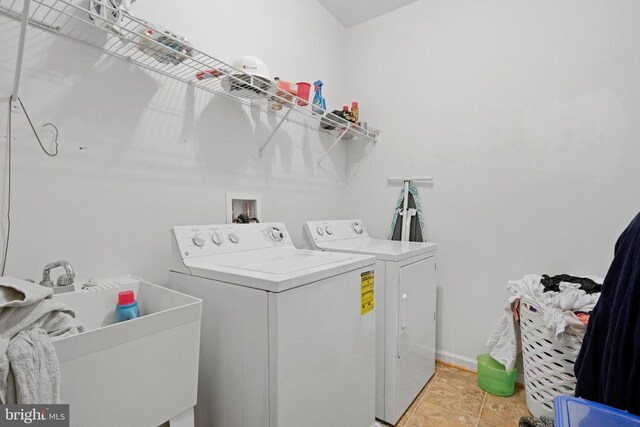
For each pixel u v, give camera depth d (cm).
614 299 87
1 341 60
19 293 68
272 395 91
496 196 200
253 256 140
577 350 138
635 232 85
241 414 101
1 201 93
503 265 198
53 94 104
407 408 169
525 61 190
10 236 95
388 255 158
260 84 146
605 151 167
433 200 225
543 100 184
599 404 86
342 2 234
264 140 187
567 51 177
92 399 69
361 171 259
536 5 187
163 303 105
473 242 209
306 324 101
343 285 119
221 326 106
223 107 162
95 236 114
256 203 181
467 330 212
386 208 247
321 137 236
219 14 159
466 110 211
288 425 94
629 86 161
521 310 168
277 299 90
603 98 168
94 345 69
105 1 99
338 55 259
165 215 137
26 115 98
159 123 134
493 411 167
